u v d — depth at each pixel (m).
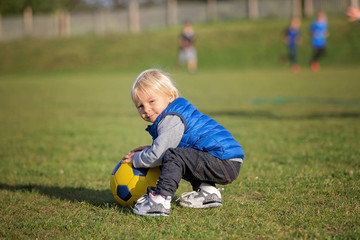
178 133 3.96
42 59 37.94
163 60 34.72
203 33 38.94
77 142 8.81
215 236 3.50
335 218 3.84
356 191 4.70
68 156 7.48
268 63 32.12
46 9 58.78
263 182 5.26
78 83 26.16
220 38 37.31
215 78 25.80
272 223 3.79
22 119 12.70
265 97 16.81
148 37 40.22
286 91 18.62
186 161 3.92
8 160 7.21
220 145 3.95
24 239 3.59
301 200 4.44
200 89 20.34
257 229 3.62
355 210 4.06
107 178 5.88
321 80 22.28
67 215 4.16
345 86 19.44
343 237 3.40
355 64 29.41
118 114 13.48
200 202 4.22
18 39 46.84
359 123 10.00
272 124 10.40
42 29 48.50
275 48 34.16
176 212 4.14
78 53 38.38
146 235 3.53
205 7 43.78
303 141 8.08
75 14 47.47
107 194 5.04
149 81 4.05
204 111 13.10
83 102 17.16
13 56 39.28
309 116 11.65
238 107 14.09
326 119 10.93
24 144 8.67
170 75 4.36
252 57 33.50
